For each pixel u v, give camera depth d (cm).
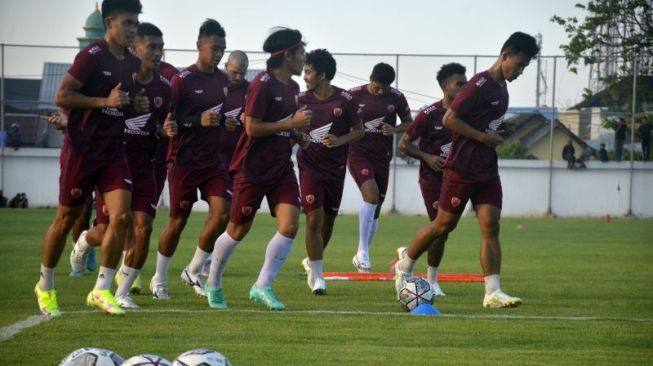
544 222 8869
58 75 9538
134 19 2630
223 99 3306
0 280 3719
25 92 9512
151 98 3064
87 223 3916
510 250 5834
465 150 3128
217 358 1722
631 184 9612
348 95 3622
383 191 4506
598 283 4016
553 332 2573
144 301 3177
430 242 3284
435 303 3269
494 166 3147
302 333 2495
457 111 3102
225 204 3228
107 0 2620
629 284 3981
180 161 3231
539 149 9694
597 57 9631
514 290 3741
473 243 6362
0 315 2748
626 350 2314
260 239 6359
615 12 10425
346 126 3644
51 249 2691
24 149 9538
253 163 2966
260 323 2655
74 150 2606
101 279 2734
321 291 3506
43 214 8388
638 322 2789
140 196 2986
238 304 3131
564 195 9700
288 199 3003
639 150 9594
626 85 9594
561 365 2119
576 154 9675
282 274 4294
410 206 9731
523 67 3128
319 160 3619
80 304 3016
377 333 2512
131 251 2959
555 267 4778
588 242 6506
